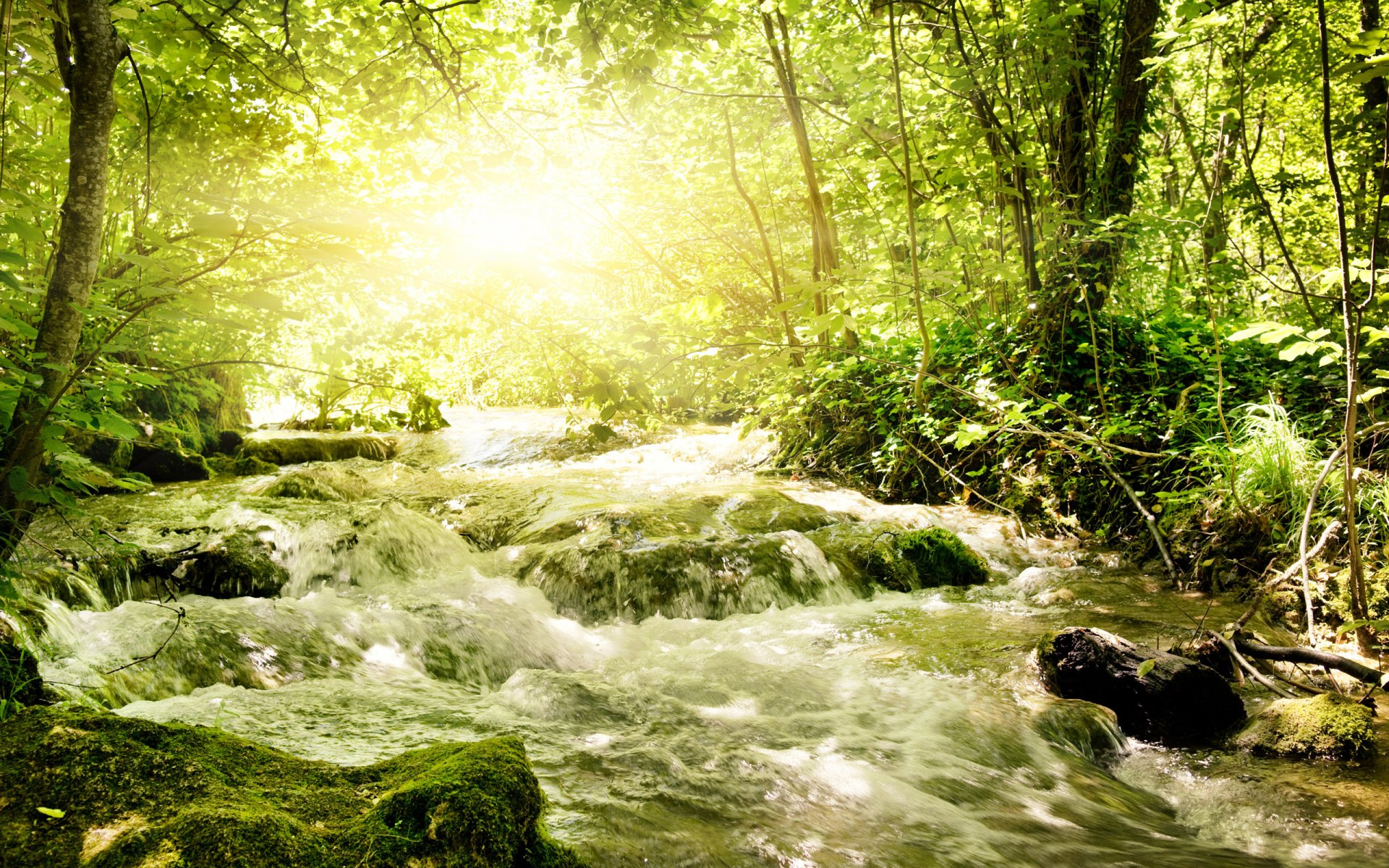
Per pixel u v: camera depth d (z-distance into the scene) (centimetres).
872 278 674
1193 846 270
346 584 566
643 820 251
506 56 521
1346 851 264
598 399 331
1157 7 744
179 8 363
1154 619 494
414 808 187
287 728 310
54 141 377
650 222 1071
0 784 182
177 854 163
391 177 555
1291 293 438
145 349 400
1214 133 700
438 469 1098
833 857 242
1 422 253
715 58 851
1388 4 746
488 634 461
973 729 346
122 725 211
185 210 441
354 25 431
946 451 812
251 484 839
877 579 602
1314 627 454
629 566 555
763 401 953
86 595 452
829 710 367
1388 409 575
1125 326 811
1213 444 613
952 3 651
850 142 938
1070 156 784
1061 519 695
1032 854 256
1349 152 616
